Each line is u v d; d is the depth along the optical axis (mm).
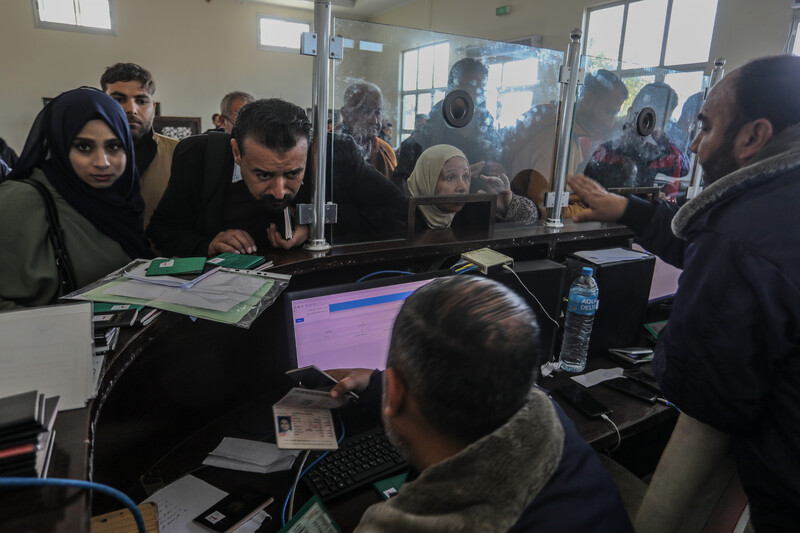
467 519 389
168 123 6613
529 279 1208
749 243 732
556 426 449
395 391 441
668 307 1668
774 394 752
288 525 718
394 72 1070
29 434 393
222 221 1143
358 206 1133
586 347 1341
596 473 458
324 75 994
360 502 809
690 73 1568
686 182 1732
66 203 921
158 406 908
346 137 1065
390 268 1266
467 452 401
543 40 5516
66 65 6246
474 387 391
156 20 6656
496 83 1219
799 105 769
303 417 750
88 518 372
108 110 952
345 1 7809
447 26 6883
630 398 1159
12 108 6062
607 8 4848
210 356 1021
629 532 454
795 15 3223
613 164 1513
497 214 1357
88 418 506
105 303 748
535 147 1357
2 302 818
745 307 731
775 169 750
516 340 399
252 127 963
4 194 861
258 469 873
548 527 386
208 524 740
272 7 7379
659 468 961
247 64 7383
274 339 1161
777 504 770
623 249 1466
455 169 1236
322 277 1172
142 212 1075
